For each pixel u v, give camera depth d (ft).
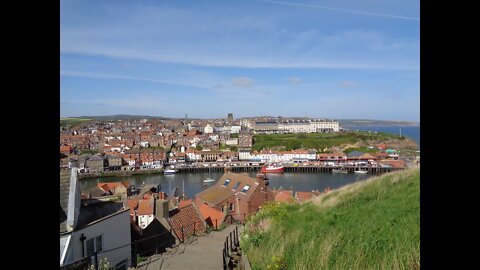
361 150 467.52
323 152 477.36
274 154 451.12
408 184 39.37
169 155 457.68
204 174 400.88
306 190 272.72
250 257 34.45
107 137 550.36
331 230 28.91
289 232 33.88
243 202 110.52
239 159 462.60
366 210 31.71
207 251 42.86
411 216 25.41
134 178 371.97
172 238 60.18
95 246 41.06
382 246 22.44
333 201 41.86
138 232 60.85
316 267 24.54
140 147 520.42
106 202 47.93
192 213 72.49
